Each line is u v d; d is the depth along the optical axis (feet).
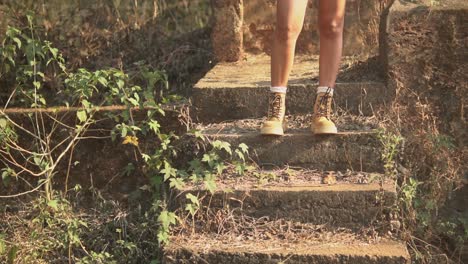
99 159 14.35
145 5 17.34
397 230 12.53
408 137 13.85
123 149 14.30
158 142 14.19
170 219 12.57
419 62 13.88
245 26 17.26
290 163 13.38
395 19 13.87
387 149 13.14
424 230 13.39
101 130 14.32
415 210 13.32
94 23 17.22
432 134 13.82
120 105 14.73
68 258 13.41
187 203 12.87
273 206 12.71
